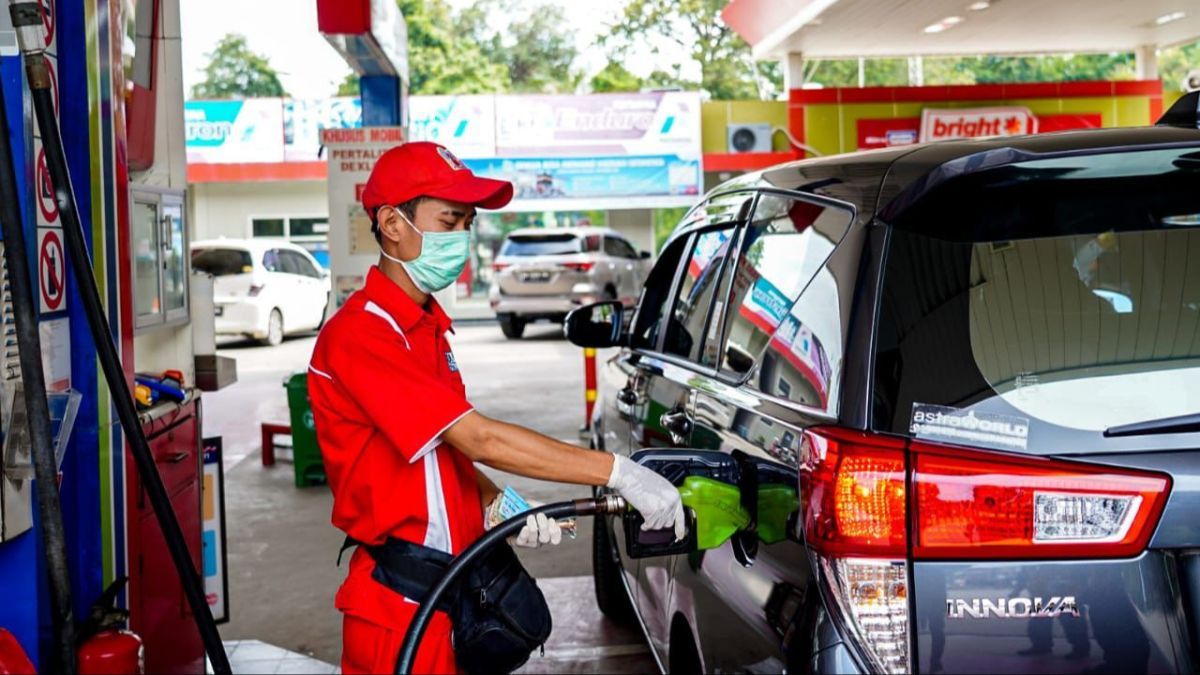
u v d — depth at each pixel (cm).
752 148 2225
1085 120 2056
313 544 743
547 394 1382
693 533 245
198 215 2369
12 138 271
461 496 256
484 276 2783
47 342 294
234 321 2000
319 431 255
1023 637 205
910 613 207
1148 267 223
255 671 511
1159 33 1839
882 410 217
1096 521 204
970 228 229
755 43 2094
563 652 519
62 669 262
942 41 1877
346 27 916
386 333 245
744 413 274
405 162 246
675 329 397
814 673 214
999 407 211
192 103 2267
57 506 253
